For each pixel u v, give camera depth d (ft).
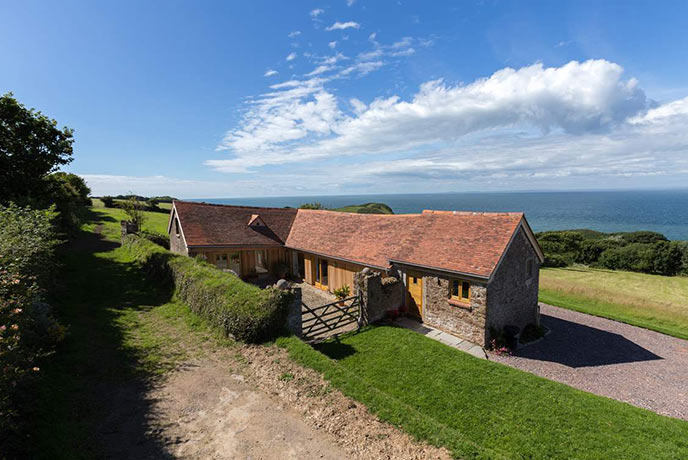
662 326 58.03
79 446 18.54
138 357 30.53
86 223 133.28
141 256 69.97
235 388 26.21
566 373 39.11
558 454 23.80
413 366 36.52
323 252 68.08
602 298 70.79
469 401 30.27
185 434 20.81
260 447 19.90
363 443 20.26
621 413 29.43
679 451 24.41
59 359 27.58
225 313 35.45
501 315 46.26
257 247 75.20
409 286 54.34
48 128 70.44
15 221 33.47
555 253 144.56
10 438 16.65
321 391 25.45
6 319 19.25
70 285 51.83
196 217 75.05
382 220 68.33
